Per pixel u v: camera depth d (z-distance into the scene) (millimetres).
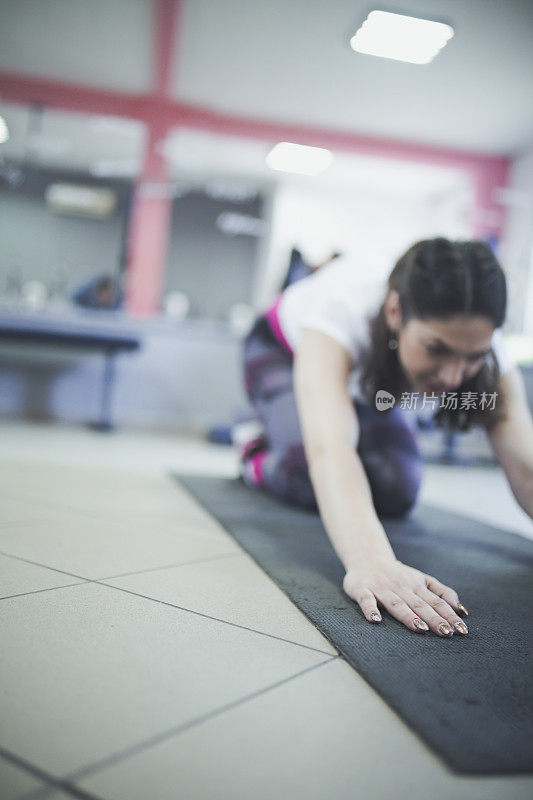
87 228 9773
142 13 5508
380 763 499
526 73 5906
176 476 2213
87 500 1616
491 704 602
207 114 7316
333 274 1489
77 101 7102
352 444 1101
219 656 686
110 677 612
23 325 3719
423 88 6395
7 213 9648
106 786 440
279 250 9430
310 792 454
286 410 1734
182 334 4375
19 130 8297
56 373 4230
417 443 1676
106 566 1011
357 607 873
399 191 9367
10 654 644
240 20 5473
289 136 7535
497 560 1270
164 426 4367
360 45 5602
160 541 1228
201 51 6059
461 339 988
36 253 9703
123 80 6820
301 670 666
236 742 514
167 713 552
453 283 976
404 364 1117
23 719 521
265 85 6633
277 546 1225
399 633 779
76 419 4258
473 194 8055
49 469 2148
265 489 1966
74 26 5848
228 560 1121
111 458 2695
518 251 7270
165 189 7137
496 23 5160
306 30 5539
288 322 1768
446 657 714
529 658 731
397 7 5066
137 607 823
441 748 514
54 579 917
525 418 1260
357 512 970
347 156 7930
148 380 4355
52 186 8039
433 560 1219
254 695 599
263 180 9477
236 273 10086
